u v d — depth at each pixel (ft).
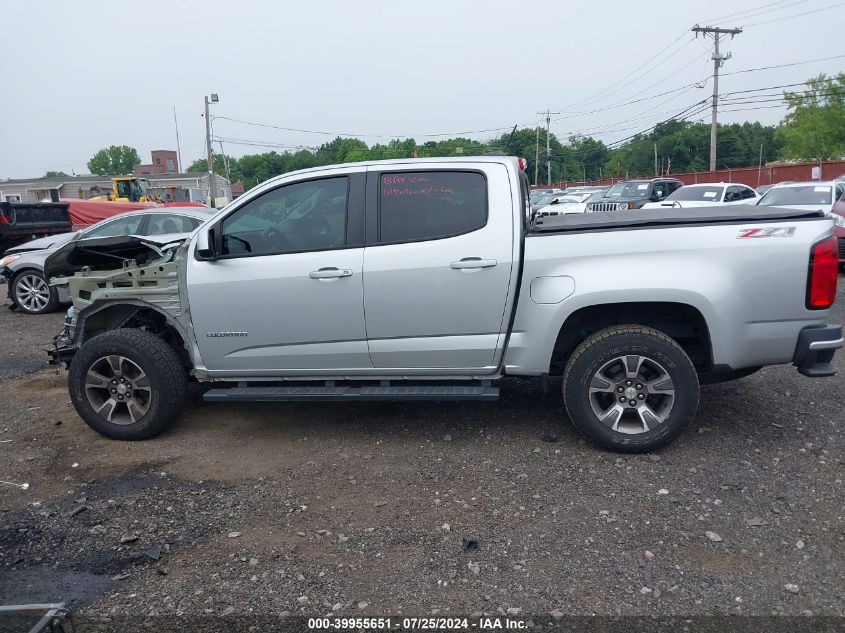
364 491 13.83
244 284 15.72
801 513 12.32
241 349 16.16
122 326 17.93
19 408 19.86
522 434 16.40
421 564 11.19
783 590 10.20
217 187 226.58
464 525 12.35
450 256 14.93
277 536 12.25
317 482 14.33
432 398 15.33
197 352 16.47
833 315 28.14
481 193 15.11
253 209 15.98
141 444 16.74
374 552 11.60
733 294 14.12
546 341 14.92
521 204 15.15
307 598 10.43
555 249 14.69
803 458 14.53
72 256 18.10
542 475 14.19
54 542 12.30
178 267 16.29
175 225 36.19
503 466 14.69
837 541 11.41
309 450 16.01
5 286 49.62
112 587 10.89
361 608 10.12
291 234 15.84
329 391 16.01
